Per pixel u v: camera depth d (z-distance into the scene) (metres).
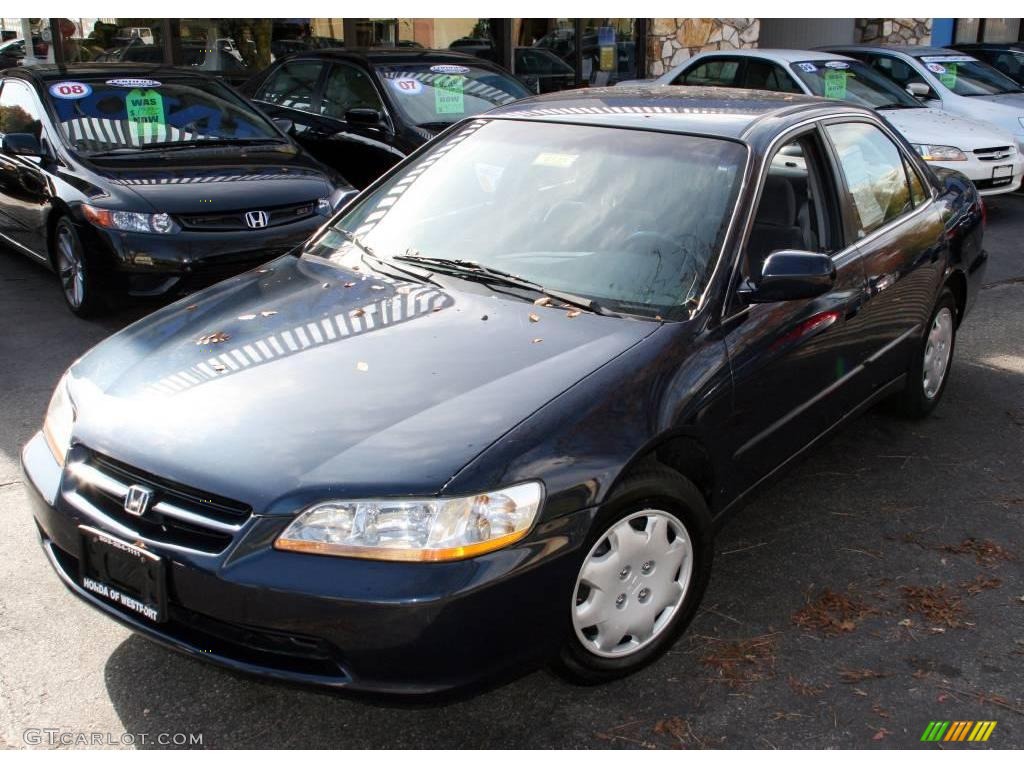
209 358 3.16
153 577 2.68
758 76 10.33
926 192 4.96
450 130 4.39
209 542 2.65
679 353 3.15
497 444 2.69
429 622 2.52
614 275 3.45
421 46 12.78
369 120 7.98
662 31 14.16
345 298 3.52
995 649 3.30
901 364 4.67
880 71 11.81
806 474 4.57
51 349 5.99
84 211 6.13
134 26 11.39
